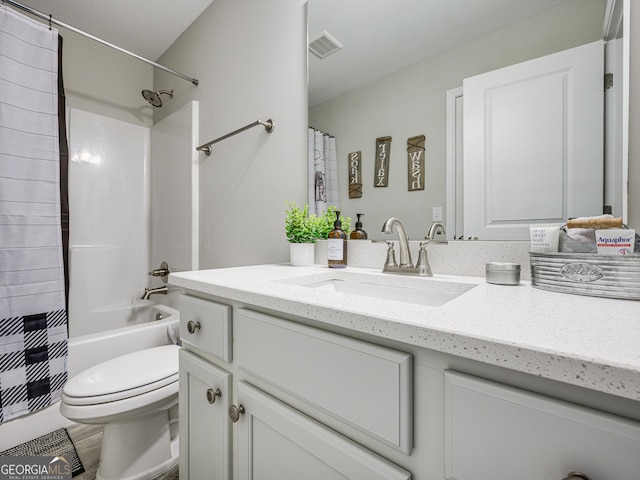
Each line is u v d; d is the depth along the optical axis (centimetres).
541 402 33
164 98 232
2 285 135
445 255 94
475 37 88
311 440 53
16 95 142
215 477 76
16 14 144
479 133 88
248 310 68
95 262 220
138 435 116
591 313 45
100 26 204
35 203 145
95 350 155
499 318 42
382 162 108
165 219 221
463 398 38
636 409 29
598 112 71
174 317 191
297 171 133
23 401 135
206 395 79
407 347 44
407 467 43
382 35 108
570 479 30
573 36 74
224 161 170
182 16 195
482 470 36
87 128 219
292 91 134
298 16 132
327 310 50
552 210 76
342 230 116
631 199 68
